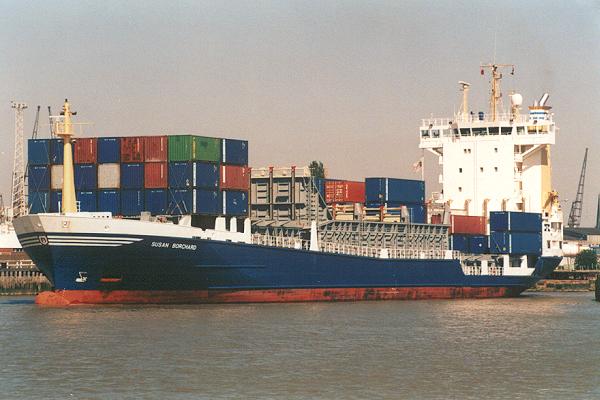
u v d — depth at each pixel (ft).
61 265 536.83
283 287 609.42
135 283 552.41
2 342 425.28
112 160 588.09
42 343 422.41
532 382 351.46
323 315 546.26
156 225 543.80
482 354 410.93
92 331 455.63
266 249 595.88
